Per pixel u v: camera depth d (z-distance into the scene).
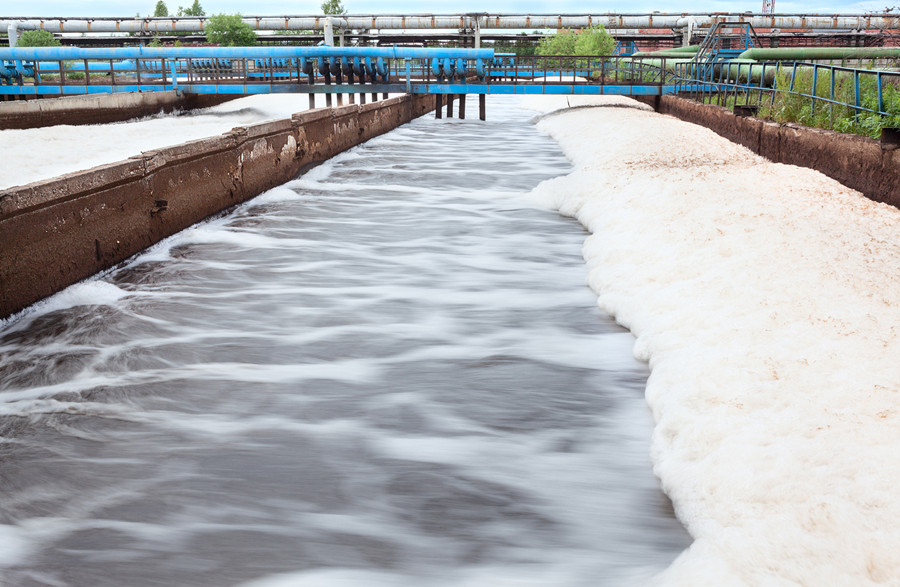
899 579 3.75
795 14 64.31
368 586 4.64
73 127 30.69
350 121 26.47
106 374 7.63
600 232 12.40
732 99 26.33
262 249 12.71
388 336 8.72
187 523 5.20
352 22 66.94
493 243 13.12
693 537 4.88
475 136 32.88
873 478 4.37
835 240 9.17
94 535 5.07
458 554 4.92
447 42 74.50
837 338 6.28
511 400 7.00
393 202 17.09
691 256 9.34
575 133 28.38
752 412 5.48
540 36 75.62
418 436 6.37
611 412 6.74
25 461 5.94
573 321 9.09
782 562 4.05
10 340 8.48
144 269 11.38
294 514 5.31
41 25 69.12
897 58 28.23
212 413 6.79
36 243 9.27
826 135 14.15
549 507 5.37
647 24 67.06
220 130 32.44
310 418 6.69
